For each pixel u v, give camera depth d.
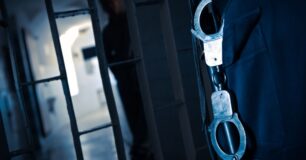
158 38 4.18
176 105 2.68
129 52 4.31
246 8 1.00
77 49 14.48
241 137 1.03
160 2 2.58
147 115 2.76
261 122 1.03
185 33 2.72
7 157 1.75
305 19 0.92
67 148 6.15
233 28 1.02
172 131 4.02
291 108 0.96
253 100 1.04
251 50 1.02
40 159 5.51
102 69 2.23
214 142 1.09
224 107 1.06
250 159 1.08
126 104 4.33
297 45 0.94
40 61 9.45
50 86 9.49
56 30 2.08
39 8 8.07
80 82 14.16
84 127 9.31
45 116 8.07
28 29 8.59
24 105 2.05
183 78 2.88
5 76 6.00
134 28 2.51
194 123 2.98
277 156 1.00
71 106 2.11
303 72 0.93
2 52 5.91
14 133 5.51
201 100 1.23
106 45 4.32
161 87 4.43
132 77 4.29
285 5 0.94
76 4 7.89
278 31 0.96
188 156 2.69
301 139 0.95
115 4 4.21
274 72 0.98
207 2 1.07
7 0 6.71
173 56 2.61
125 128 5.08
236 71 1.07
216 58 1.08
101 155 4.91
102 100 15.45
